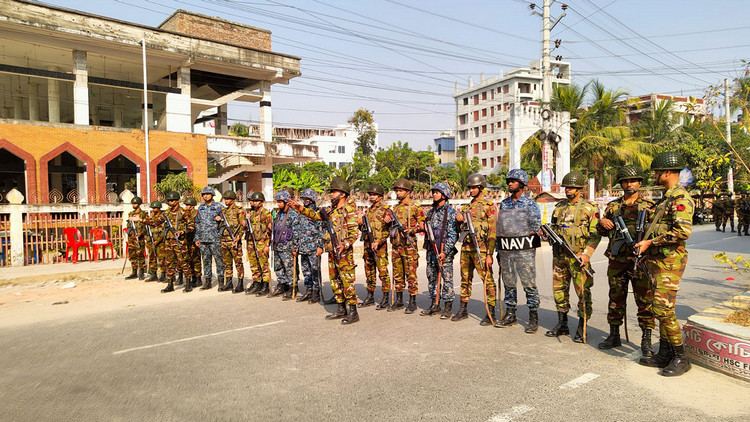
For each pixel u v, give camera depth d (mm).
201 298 8719
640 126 34688
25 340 6109
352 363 4918
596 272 11086
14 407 4000
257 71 26031
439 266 6852
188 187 21141
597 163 29547
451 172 53125
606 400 3904
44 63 23375
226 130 29609
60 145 19078
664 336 4543
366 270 7863
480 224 6359
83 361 5203
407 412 3738
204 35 24891
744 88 6637
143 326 6695
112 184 24797
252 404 3967
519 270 5922
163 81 27062
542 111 21562
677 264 4422
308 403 3957
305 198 8141
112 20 20656
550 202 18844
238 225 9156
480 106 71000
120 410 3904
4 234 13000
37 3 18781
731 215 21641
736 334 4352
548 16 21109
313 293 8125
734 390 4086
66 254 13836
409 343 5586
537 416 3621
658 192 21656
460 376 4488
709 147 26031
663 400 3895
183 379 4582
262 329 6371
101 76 25625
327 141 73812
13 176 22453
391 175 49562
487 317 6387
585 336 5492
